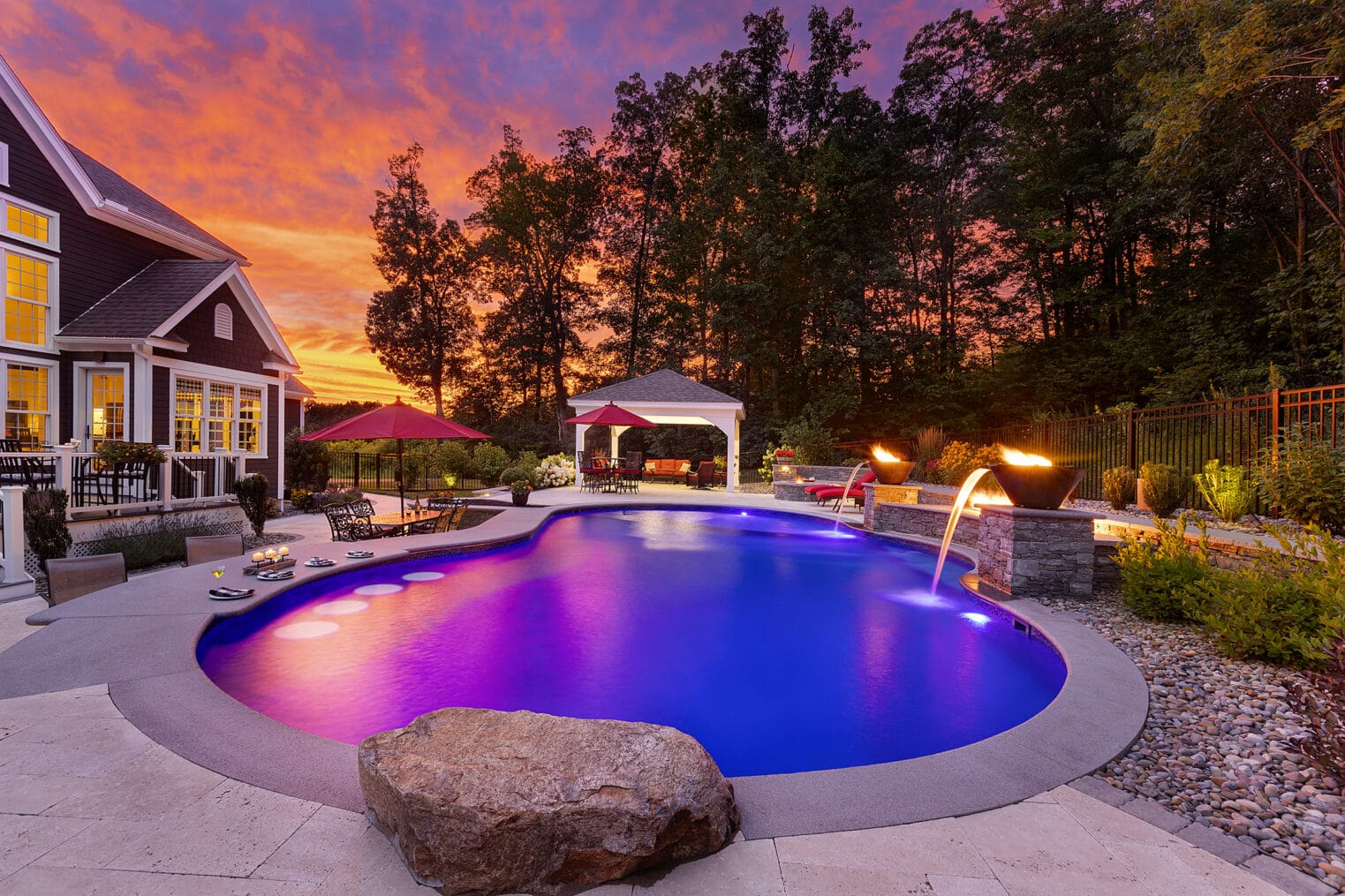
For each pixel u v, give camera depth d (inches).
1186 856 94.7
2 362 415.8
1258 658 194.2
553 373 1619.1
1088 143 943.7
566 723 109.5
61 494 303.0
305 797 107.4
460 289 1609.3
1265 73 413.1
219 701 149.5
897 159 1131.9
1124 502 432.1
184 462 465.7
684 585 345.4
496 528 458.0
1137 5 831.7
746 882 86.6
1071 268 1002.7
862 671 219.5
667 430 1288.1
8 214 423.2
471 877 83.7
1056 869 90.4
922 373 1147.9
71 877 84.1
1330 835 102.7
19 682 158.7
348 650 228.8
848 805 108.0
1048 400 951.6
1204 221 764.6
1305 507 300.0
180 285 500.1
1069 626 231.5
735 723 177.0
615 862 85.5
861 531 503.8
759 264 1154.7
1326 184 570.6
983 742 134.9
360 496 648.4
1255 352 639.1
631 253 1540.4
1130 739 136.9
